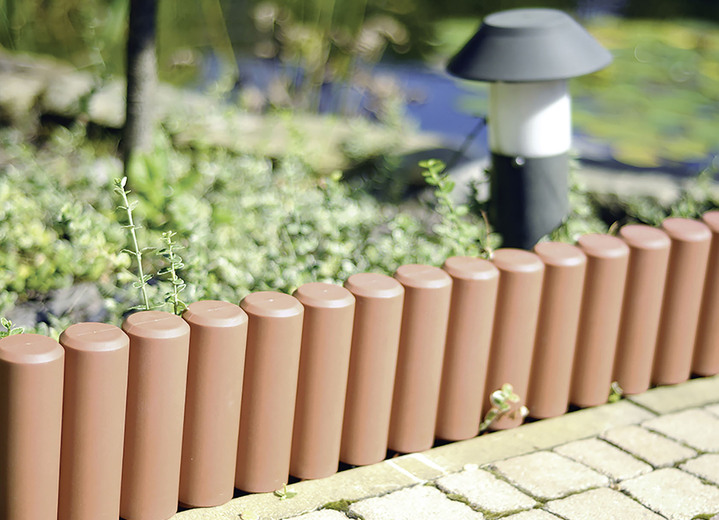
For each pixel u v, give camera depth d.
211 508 2.29
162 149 3.52
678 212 3.58
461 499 2.41
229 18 7.63
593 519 2.35
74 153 4.41
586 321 2.85
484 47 2.96
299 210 3.07
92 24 4.86
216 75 6.48
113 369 2.03
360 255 3.09
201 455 2.24
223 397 2.22
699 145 6.16
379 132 5.04
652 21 10.74
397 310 2.43
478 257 2.78
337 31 6.45
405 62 8.00
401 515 2.32
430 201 3.66
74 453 2.05
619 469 2.61
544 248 2.80
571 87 7.89
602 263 2.80
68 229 3.05
